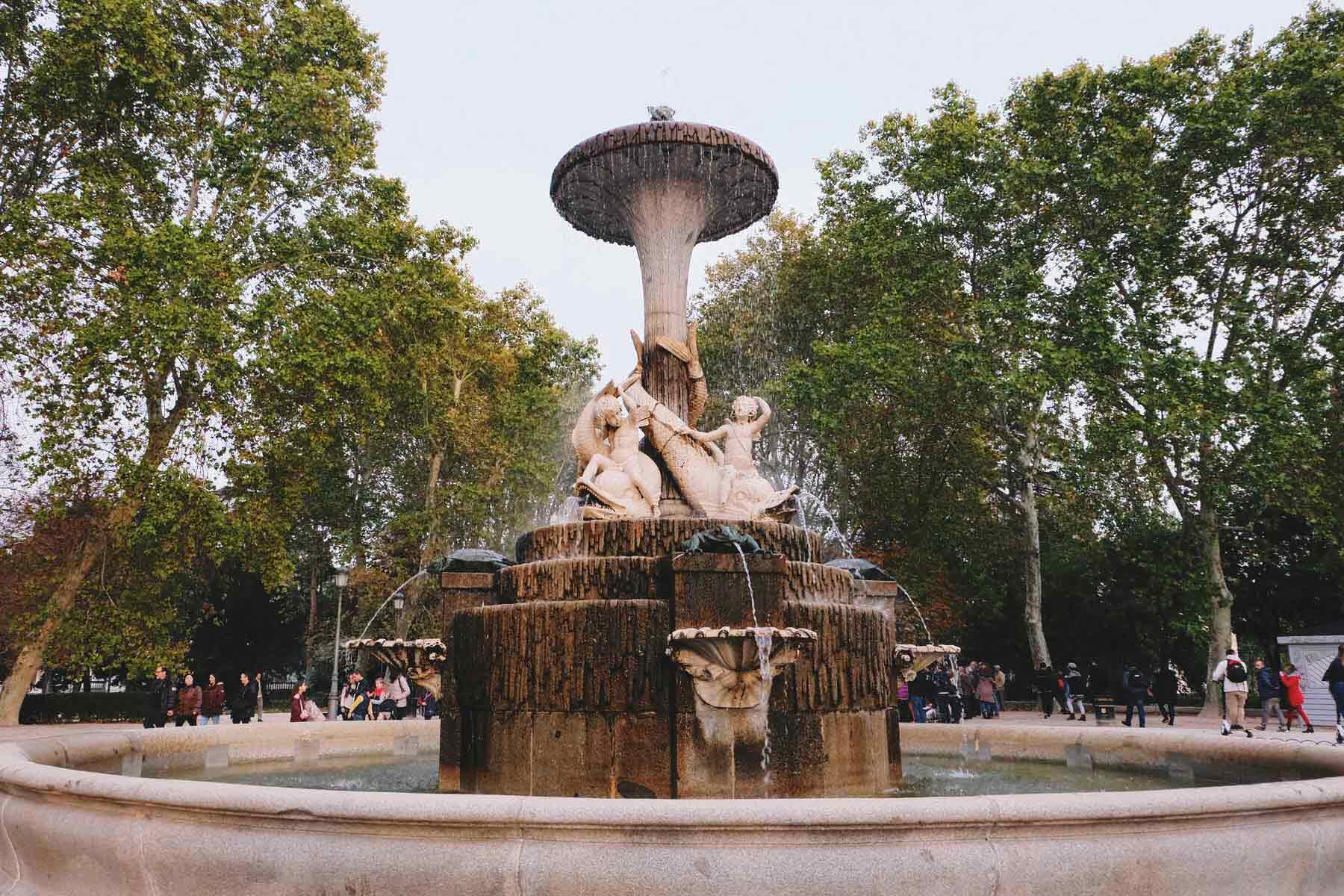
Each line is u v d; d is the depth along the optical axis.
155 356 19.95
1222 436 23.02
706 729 6.12
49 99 21.62
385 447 33.66
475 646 7.07
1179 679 36.84
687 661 6.02
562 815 3.55
